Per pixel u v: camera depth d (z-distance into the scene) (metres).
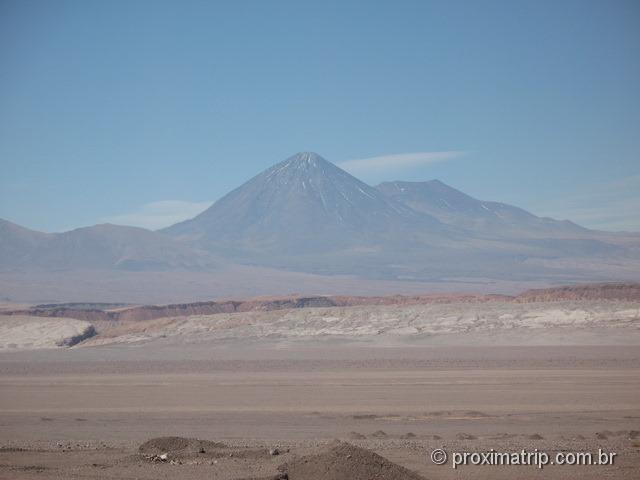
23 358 148.62
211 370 124.62
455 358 132.12
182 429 65.00
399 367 122.75
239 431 63.12
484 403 81.56
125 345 167.75
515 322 167.00
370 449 47.84
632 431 56.53
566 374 107.56
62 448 50.47
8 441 56.72
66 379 113.56
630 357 127.81
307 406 81.62
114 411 79.62
